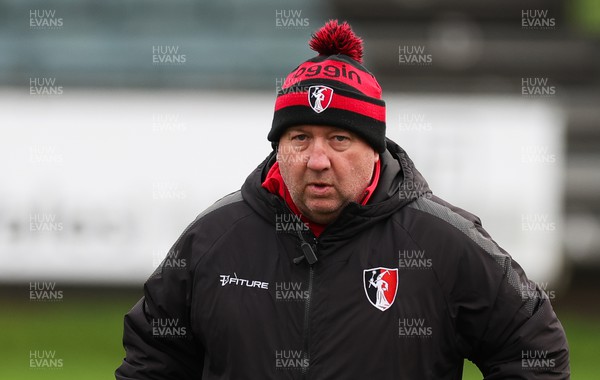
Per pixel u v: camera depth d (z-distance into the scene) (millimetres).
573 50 38906
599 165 35969
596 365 25844
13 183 31094
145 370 10031
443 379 9375
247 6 38844
